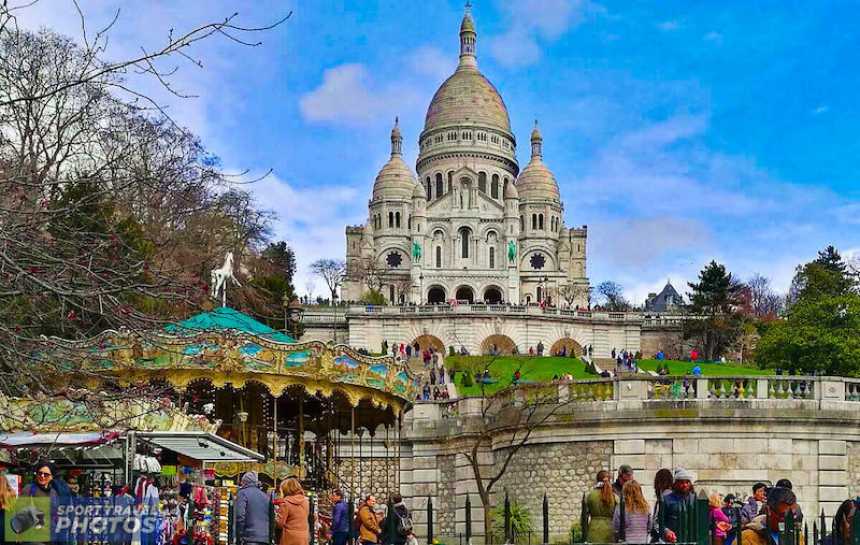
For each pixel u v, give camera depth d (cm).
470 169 15688
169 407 2359
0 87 2108
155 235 2534
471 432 3644
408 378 3412
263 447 3472
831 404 3153
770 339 7306
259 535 1666
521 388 3425
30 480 2092
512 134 17250
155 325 1770
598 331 10138
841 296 7212
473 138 16638
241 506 1672
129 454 2069
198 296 1983
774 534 1500
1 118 1973
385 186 16112
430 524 1373
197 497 2411
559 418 3256
